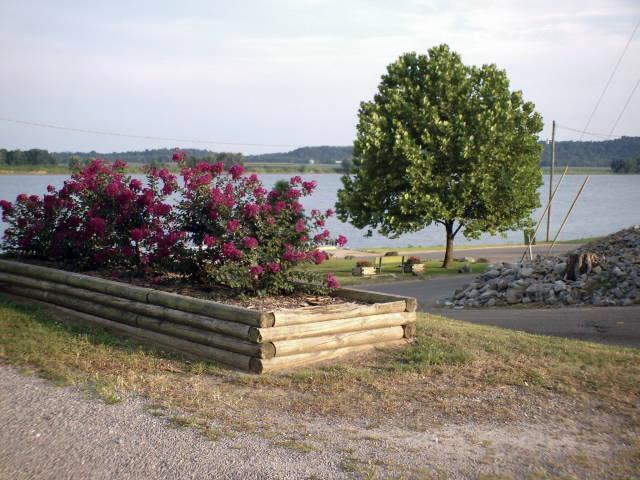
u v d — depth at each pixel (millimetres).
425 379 8062
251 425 6195
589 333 13312
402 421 6578
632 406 7379
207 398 6938
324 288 10602
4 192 119688
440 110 36031
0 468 5141
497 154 35188
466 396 7492
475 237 36875
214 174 10945
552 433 6449
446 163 35219
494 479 5238
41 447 5547
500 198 35844
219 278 9609
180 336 8859
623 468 5617
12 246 13703
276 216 10391
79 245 11938
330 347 8688
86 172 12617
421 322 11555
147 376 7625
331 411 6758
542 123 37000
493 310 18094
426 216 34156
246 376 7801
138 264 11531
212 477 5066
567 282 19188
